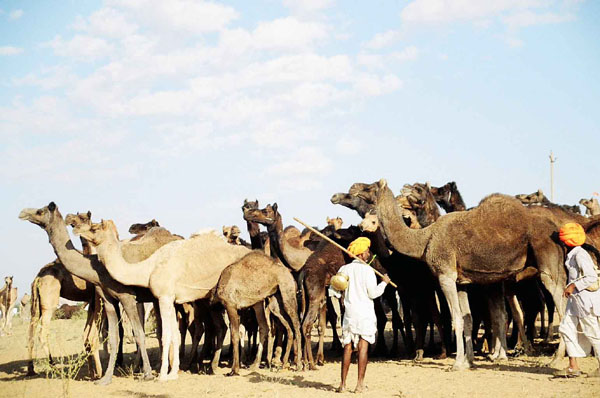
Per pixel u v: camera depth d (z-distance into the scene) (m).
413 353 13.50
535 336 15.09
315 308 12.06
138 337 12.05
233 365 11.84
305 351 11.88
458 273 11.47
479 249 11.16
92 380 12.12
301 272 12.52
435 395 8.87
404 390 9.29
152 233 13.66
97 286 12.14
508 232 11.05
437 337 16.45
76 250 12.37
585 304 9.27
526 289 13.55
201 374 12.24
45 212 12.19
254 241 15.13
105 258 11.73
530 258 11.09
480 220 11.30
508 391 8.85
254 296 11.86
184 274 12.00
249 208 15.19
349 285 9.05
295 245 17.08
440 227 11.64
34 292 13.35
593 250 10.52
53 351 16.47
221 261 12.31
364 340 9.01
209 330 13.79
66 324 23.59
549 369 10.41
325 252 12.46
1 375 13.38
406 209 13.71
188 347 17.28
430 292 12.67
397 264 12.80
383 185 12.35
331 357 13.71
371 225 11.45
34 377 12.84
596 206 18.66
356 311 8.95
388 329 19.09
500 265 11.13
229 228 16.48
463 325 11.47
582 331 9.39
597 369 10.00
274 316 12.61
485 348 13.20
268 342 12.50
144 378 11.79
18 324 30.45
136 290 12.28
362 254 9.18
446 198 14.83
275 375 11.27
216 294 11.92
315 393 9.29
